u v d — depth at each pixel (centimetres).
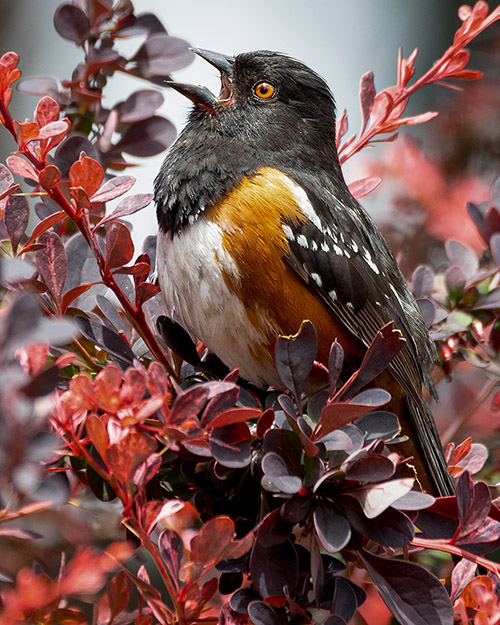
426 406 696
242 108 714
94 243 497
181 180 648
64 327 291
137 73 680
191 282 633
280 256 630
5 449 286
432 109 1006
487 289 727
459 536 432
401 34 1362
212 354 662
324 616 507
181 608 381
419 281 697
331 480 419
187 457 456
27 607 333
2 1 1258
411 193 911
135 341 596
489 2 1238
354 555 492
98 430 362
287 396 414
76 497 646
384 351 427
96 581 341
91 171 453
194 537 369
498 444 755
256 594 421
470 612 448
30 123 432
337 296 660
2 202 476
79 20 664
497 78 983
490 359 714
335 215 683
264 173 654
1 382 288
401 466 439
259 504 474
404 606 414
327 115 746
